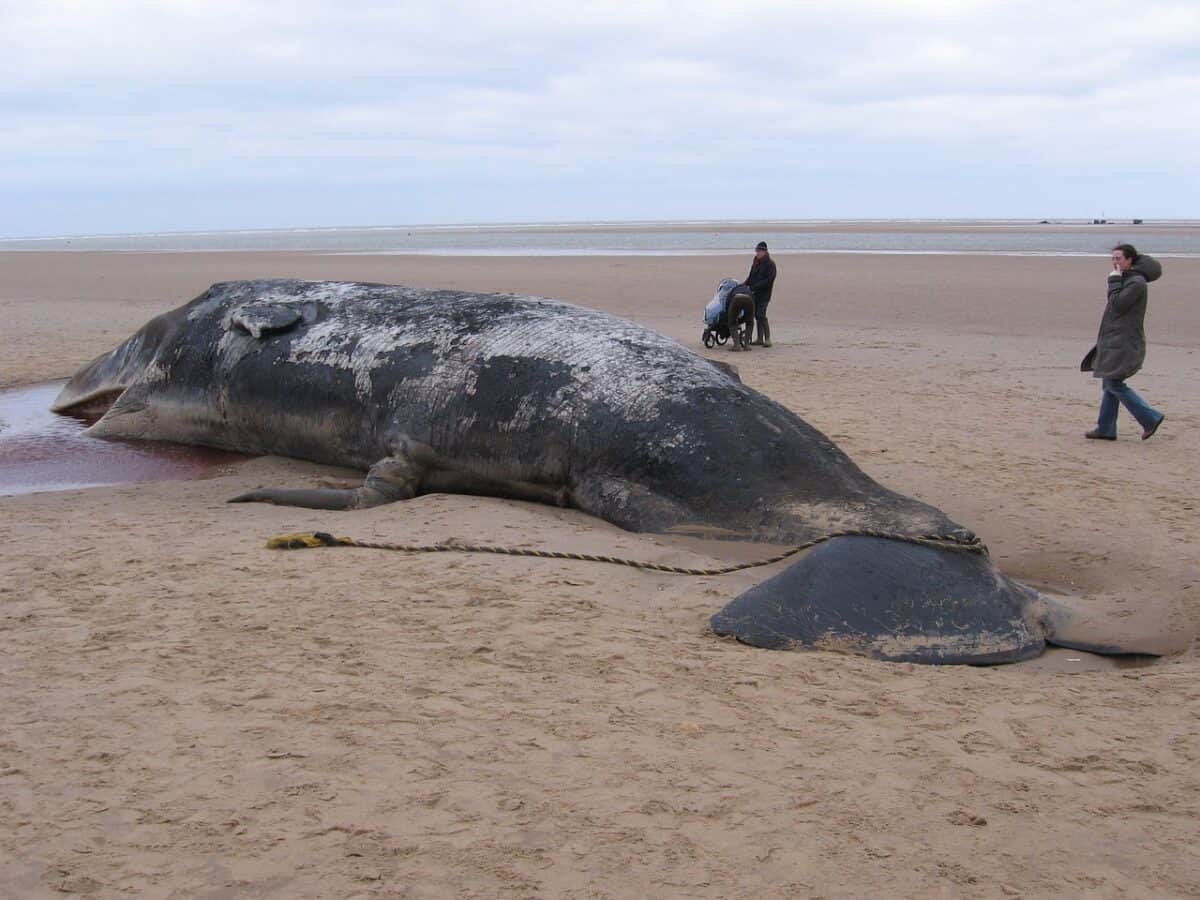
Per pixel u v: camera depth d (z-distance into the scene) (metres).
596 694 4.80
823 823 3.84
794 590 5.74
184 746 4.27
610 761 4.22
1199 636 5.93
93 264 42.84
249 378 9.64
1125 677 5.30
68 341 17.89
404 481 8.40
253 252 58.25
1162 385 14.20
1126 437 10.98
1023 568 7.07
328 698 4.71
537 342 8.45
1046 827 3.86
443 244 72.75
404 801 3.91
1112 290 10.51
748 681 5.00
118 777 4.05
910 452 9.99
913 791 4.07
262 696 4.71
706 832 3.76
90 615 5.65
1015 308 23.44
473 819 3.80
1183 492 8.73
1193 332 19.67
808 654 5.38
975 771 4.23
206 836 3.68
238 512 7.84
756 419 7.50
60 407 11.76
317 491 8.09
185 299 26.23
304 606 5.79
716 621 5.62
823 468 7.15
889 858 3.65
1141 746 4.48
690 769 4.18
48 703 4.64
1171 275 30.45
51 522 7.48
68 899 3.35
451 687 4.84
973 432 11.02
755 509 7.04
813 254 46.62
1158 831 3.85
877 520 6.55
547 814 3.84
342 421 9.05
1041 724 4.66
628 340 8.34
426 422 8.47
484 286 28.89
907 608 5.66
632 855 3.62
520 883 3.46
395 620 5.62
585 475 7.87
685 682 4.96
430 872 3.51
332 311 9.66
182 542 6.97
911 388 13.77
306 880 3.45
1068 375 15.02
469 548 6.80
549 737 4.39
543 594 6.03
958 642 5.52
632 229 123.19
